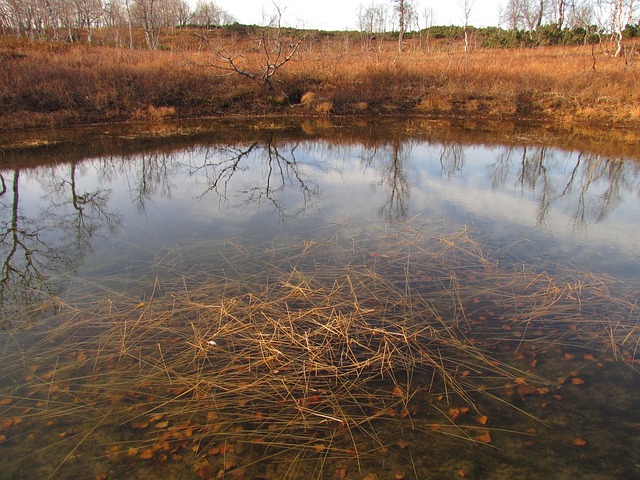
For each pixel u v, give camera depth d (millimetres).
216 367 4012
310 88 20625
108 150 13383
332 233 7195
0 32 31094
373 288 5352
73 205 8914
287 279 5520
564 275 5715
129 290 5316
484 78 20422
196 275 5695
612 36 30422
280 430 3410
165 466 3125
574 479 3055
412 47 35812
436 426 3480
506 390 3846
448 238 6879
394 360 4172
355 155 13648
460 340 4473
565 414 3602
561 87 18906
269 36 26453
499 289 5387
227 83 20094
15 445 3289
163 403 3619
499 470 3121
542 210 8438
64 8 32906
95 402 3674
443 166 12242
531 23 41188
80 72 17734
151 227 7602
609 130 16031
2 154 12492
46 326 4648
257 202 9094
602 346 4387
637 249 6559
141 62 20547
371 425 3477
